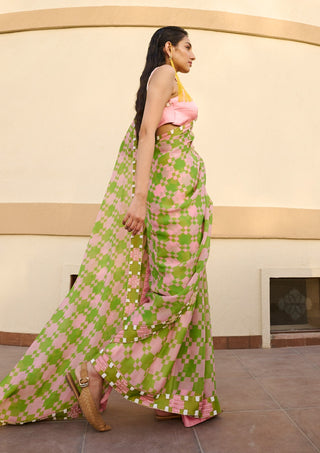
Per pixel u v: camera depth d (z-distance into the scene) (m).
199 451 1.30
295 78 3.28
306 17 3.34
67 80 3.13
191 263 1.48
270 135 3.17
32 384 1.55
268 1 3.29
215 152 3.07
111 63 3.12
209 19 3.14
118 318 1.60
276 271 3.01
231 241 2.99
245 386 2.00
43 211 2.97
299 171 3.19
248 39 3.22
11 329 2.92
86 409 1.41
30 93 3.16
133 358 1.40
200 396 1.49
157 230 1.49
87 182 3.02
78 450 1.32
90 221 2.94
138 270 1.52
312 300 3.20
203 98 3.10
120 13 3.12
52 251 2.96
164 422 1.55
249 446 1.34
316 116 3.30
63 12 3.16
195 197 1.52
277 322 3.12
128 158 1.71
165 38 1.57
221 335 2.89
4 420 1.51
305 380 2.10
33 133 3.11
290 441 1.38
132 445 1.35
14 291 2.96
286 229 3.03
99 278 1.71
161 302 1.41
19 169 3.09
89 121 3.08
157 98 1.39
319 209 3.16
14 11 3.27
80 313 1.68
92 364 1.40
